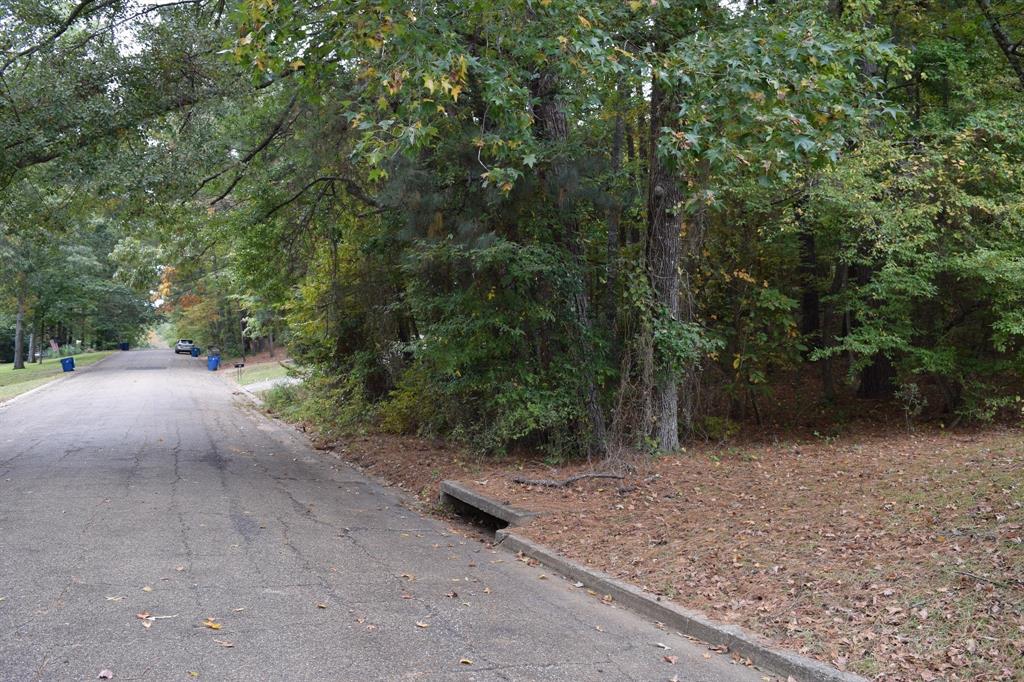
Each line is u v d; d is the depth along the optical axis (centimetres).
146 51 1309
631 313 1320
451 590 662
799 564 675
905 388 1587
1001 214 1466
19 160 1295
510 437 1320
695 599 634
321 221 1661
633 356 1330
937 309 1623
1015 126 1466
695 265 1514
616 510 944
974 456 1115
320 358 1930
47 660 455
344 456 1545
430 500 1134
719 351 1653
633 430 1321
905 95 1789
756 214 1516
